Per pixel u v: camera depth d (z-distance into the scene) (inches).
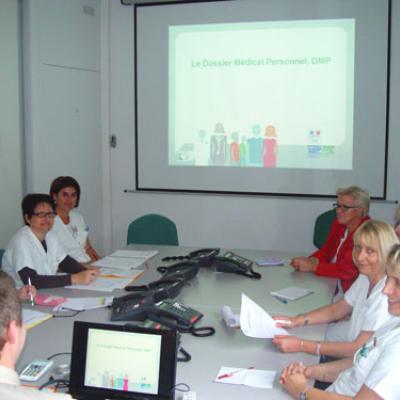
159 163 203.3
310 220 191.2
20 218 185.0
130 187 208.5
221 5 190.1
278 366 71.4
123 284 109.7
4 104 176.2
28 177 185.8
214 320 89.1
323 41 182.4
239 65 191.0
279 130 189.9
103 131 207.8
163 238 159.2
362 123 182.1
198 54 194.4
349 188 121.6
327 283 114.3
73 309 92.9
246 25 188.7
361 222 119.6
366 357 63.0
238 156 195.2
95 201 207.3
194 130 198.2
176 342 61.1
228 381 66.4
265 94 189.9
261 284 113.2
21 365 70.4
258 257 138.7
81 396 61.7
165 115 200.2
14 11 177.2
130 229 159.5
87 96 200.2
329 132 185.5
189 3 192.7
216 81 193.9
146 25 197.8
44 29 184.1
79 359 62.6
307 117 187.0
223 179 197.6
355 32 179.2
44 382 65.7
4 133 177.0
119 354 61.9
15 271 108.9
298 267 124.5
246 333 79.0
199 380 66.9
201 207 201.8
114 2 200.7
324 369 69.6
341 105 183.3
